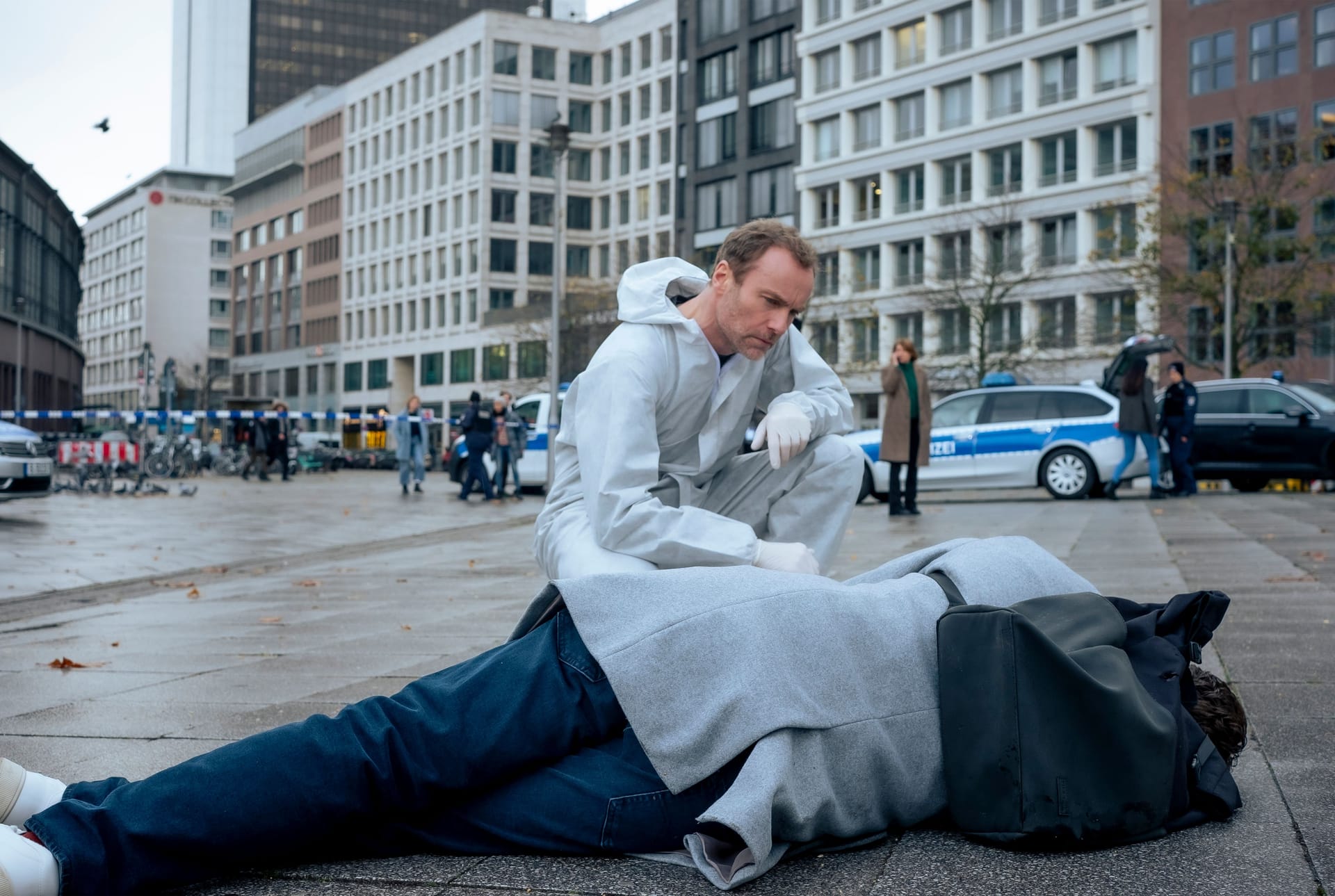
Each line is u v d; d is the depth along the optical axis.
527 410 23.91
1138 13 47.25
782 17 61.41
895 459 14.40
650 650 2.39
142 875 2.21
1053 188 49.50
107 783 2.36
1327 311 36.00
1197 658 2.71
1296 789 2.86
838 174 58.53
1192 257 37.56
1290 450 18.28
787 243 2.87
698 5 66.25
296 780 2.30
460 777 2.41
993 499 18.75
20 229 65.69
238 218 114.69
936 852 2.48
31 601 8.21
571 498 3.06
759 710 2.33
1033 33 50.56
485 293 80.00
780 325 2.92
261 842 2.29
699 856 2.31
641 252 66.31
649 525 2.77
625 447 2.82
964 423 18.05
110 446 23.84
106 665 5.28
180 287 146.88
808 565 2.76
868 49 57.62
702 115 66.25
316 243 101.56
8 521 15.77
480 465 21.33
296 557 11.40
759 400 3.40
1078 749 2.43
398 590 8.38
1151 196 37.28
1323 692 3.89
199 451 39.12
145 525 15.28
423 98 86.50
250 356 111.81
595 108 81.69
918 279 54.97
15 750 3.57
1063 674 2.43
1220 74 45.38
